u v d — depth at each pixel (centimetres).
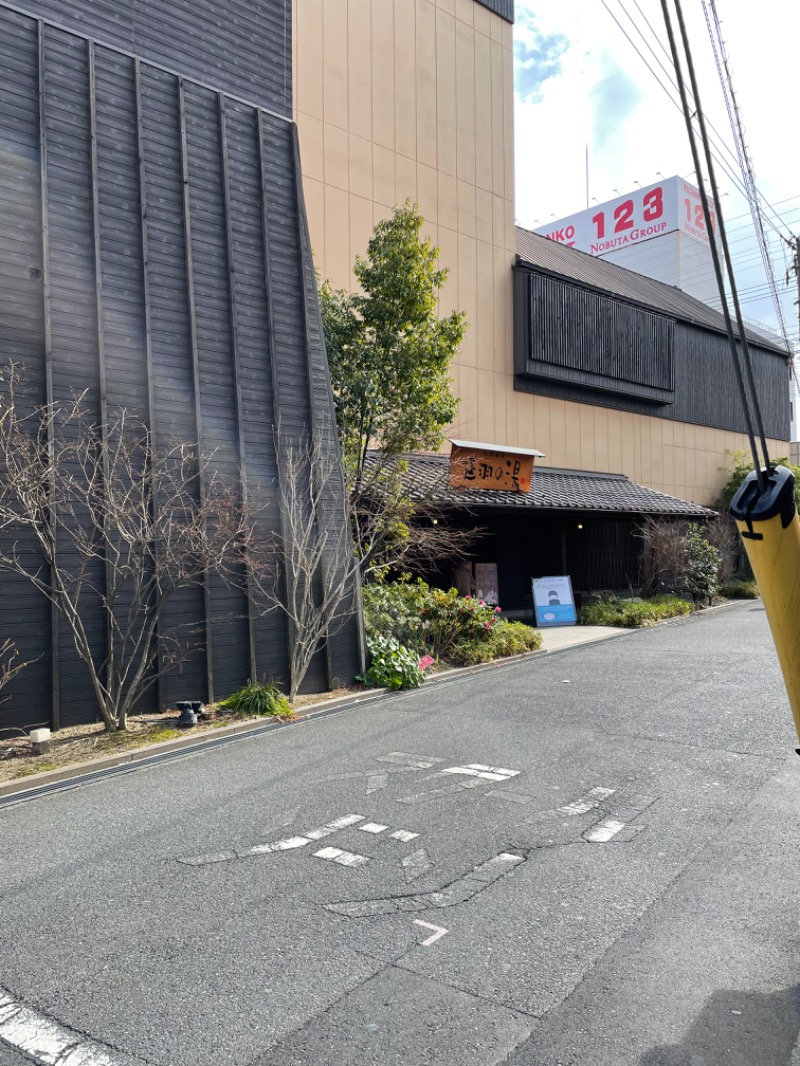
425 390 1091
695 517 2011
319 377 930
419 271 1082
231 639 809
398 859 407
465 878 381
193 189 846
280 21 979
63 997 287
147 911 355
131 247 790
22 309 709
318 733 705
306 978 294
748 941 314
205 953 315
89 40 787
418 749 636
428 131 1527
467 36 1622
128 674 741
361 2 1411
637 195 4412
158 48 852
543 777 549
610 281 2281
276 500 869
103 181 778
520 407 1752
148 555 755
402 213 1106
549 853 410
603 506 1627
